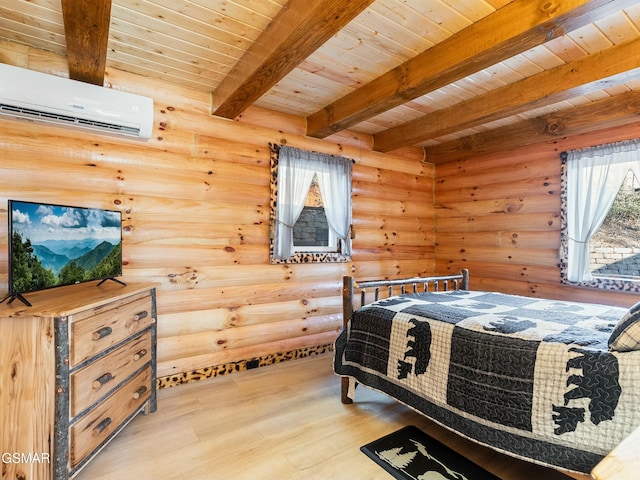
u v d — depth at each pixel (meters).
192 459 1.88
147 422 2.25
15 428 1.51
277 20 1.92
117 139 2.62
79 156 2.47
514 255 3.97
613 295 3.23
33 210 1.71
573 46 2.19
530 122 3.53
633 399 1.35
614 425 1.38
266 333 3.31
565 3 1.60
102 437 1.78
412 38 2.15
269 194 3.34
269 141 3.35
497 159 4.16
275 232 3.34
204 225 2.99
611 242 3.31
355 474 1.77
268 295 3.34
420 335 2.08
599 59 2.25
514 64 2.43
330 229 3.81
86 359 1.66
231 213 3.13
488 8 1.87
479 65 2.11
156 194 2.78
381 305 2.50
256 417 2.33
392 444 2.03
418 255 4.64
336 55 2.36
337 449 1.98
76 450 1.58
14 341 1.51
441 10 1.88
